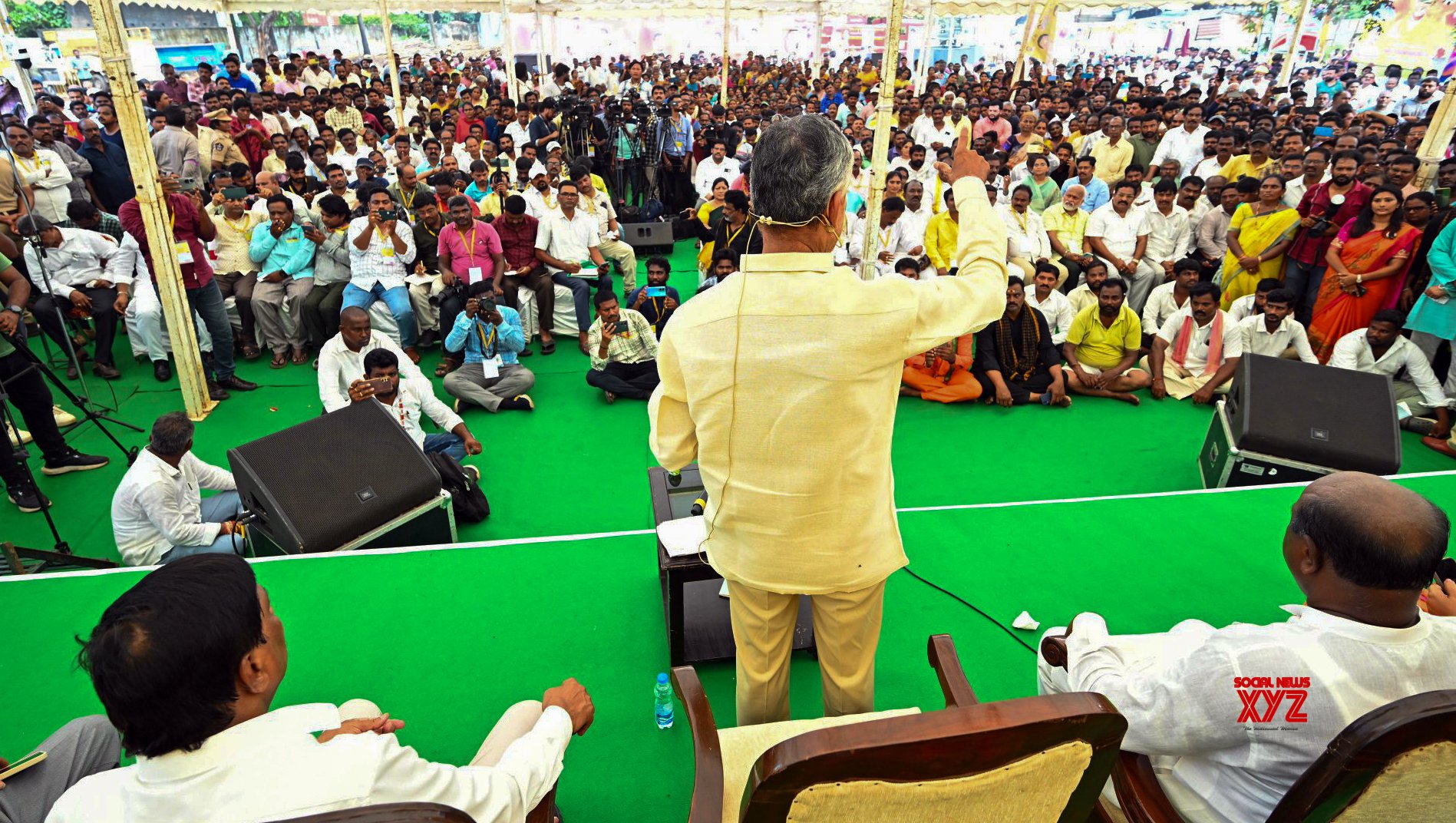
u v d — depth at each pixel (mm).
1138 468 4789
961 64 26719
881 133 4293
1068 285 7461
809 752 925
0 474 4102
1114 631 2922
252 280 6363
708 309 1385
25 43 16344
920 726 946
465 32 34594
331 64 21859
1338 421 3963
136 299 5746
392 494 3475
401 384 4441
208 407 5426
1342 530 1329
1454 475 4000
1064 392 5602
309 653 2764
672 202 11414
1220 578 3238
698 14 21203
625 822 2146
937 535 3508
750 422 1388
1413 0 18984
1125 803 1578
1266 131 10531
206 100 10555
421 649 2787
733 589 1660
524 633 2871
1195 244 7434
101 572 3176
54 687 2615
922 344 1363
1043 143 11492
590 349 5652
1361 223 5723
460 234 6395
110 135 8570
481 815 1274
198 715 1058
